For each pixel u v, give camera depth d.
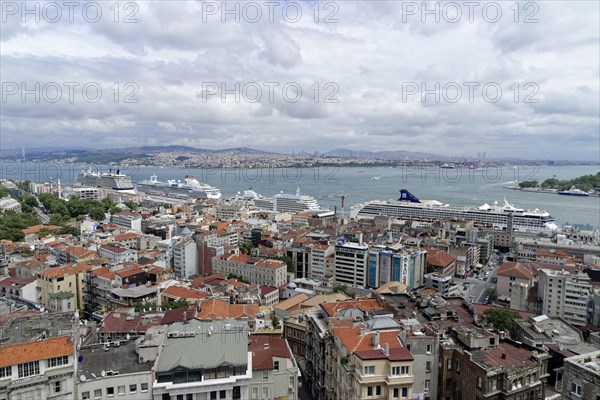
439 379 113.50
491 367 102.69
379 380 100.81
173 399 93.88
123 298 194.88
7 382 84.56
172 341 105.62
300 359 159.00
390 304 151.62
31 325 104.31
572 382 86.56
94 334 140.88
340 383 112.25
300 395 138.12
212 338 107.06
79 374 94.12
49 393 88.44
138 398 94.25
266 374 105.69
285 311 182.00
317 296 194.00
